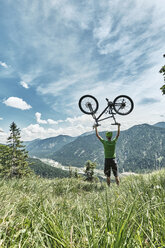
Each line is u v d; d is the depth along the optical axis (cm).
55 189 420
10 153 3303
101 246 85
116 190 298
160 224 111
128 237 89
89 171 2158
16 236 99
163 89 834
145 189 218
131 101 683
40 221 123
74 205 201
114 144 604
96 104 720
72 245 88
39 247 92
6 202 192
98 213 169
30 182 432
